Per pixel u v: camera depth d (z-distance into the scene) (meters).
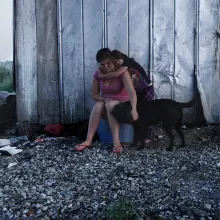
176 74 5.19
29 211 3.01
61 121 5.47
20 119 5.62
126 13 5.12
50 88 5.44
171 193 3.21
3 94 7.23
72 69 5.33
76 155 4.28
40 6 5.31
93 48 5.23
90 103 5.34
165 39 5.14
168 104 4.32
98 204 3.06
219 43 5.14
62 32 5.29
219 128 5.12
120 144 4.38
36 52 5.41
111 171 3.75
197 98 5.20
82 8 5.20
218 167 3.78
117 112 4.24
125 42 5.17
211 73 5.19
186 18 5.10
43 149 4.59
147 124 4.36
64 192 3.32
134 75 4.63
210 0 5.07
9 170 3.91
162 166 3.85
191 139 4.85
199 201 3.04
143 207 2.98
